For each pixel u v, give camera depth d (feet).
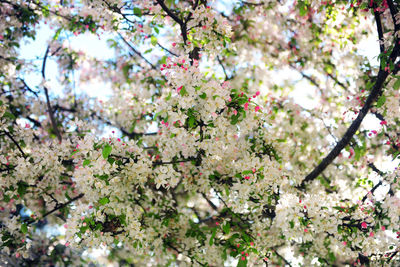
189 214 16.33
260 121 12.97
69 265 21.08
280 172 13.34
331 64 20.92
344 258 17.13
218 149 12.16
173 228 15.81
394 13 13.28
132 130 19.74
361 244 12.64
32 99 20.07
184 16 14.48
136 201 15.72
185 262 15.81
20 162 13.12
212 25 14.23
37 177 14.76
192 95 10.88
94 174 11.33
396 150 15.51
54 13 17.93
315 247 16.74
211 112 10.98
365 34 18.33
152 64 21.38
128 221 12.46
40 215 14.80
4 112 14.02
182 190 19.98
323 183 18.13
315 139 20.03
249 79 21.68
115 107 20.83
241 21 21.22
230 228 14.24
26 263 19.76
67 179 17.25
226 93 11.17
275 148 14.14
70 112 21.59
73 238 11.59
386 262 13.29
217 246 15.25
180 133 11.32
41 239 20.80
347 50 18.75
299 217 11.37
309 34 20.57
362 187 16.51
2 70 18.48
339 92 20.85
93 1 14.57
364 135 17.90
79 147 11.10
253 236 13.97
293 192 15.43
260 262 14.89
